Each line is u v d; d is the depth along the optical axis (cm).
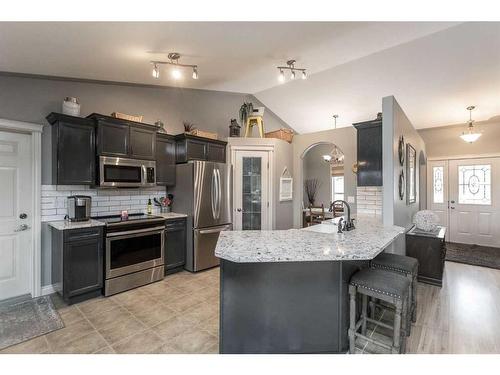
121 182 325
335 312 189
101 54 250
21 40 209
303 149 497
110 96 360
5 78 279
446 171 586
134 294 303
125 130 330
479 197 551
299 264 185
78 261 277
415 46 310
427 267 339
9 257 281
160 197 411
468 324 240
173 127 429
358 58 348
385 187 305
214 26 216
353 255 166
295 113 571
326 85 446
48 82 307
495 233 534
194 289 318
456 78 372
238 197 455
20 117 287
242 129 516
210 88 447
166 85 395
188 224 381
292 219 500
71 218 302
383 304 273
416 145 481
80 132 299
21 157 288
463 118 521
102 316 252
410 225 407
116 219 328
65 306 272
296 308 186
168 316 253
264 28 232
